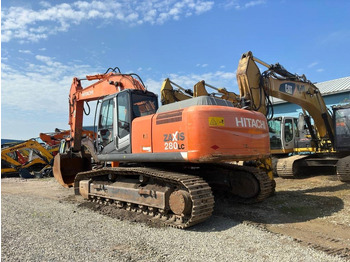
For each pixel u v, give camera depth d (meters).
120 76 8.66
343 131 10.59
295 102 10.44
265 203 7.39
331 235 5.08
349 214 6.23
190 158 5.57
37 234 5.24
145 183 6.74
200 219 5.46
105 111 7.72
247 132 6.14
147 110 7.25
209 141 5.55
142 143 6.50
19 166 16.69
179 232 5.29
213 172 7.80
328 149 11.81
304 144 13.11
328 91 20.56
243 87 8.35
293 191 8.90
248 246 4.53
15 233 5.30
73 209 7.47
